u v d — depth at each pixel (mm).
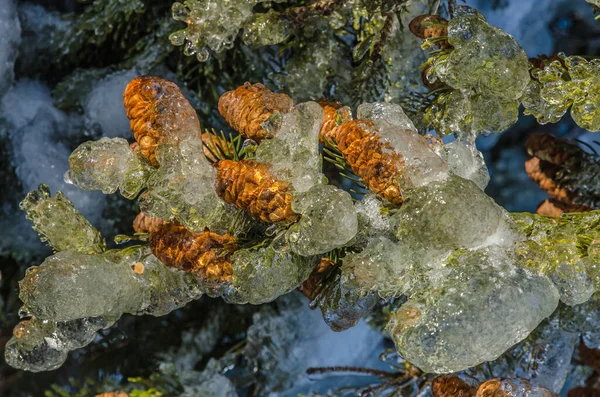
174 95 641
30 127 971
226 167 644
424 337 592
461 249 611
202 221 643
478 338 589
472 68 647
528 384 667
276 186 630
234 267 646
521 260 617
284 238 637
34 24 980
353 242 651
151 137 638
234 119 679
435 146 656
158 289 676
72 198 961
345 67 875
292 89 867
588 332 741
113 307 647
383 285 632
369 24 808
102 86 943
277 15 785
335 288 672
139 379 973
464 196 601
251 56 917
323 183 645
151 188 636
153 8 943
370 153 625
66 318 628
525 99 684
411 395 911
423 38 735
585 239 647
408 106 783
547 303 598
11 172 977
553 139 839
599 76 653
